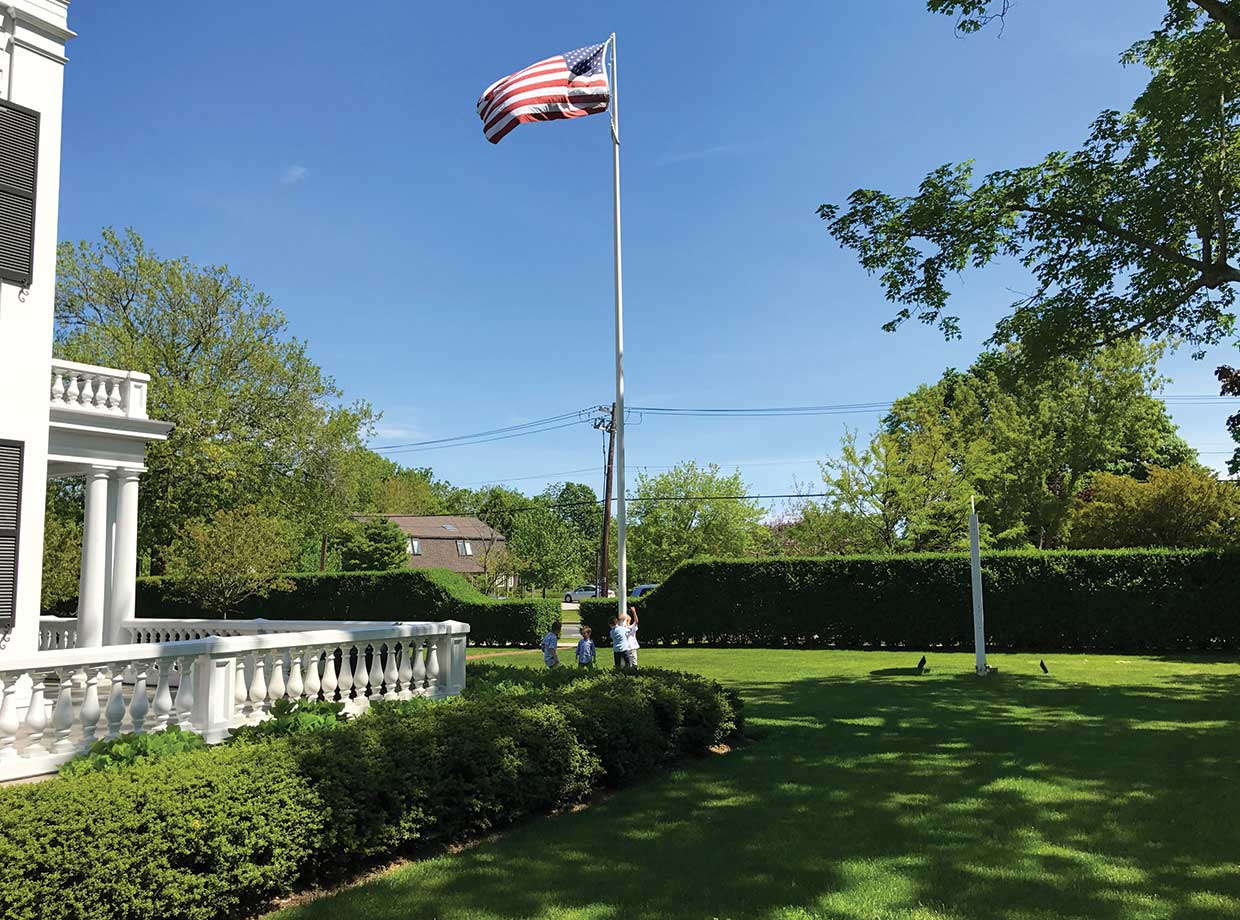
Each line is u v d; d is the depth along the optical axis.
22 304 9.39
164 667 7.16
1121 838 6.03
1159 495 29.48
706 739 9.29
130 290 33.91
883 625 25.23
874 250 17.12
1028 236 17.19
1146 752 9.02
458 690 9.99
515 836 6.29
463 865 5.59
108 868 4.12
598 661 22.31
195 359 33.69
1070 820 6.49
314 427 34.91
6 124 9.35
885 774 8.13
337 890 5.22
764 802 7.15
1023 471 37.38
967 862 5.55
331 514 36.50
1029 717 11.51
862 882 5.19
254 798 4.85
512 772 6.46
